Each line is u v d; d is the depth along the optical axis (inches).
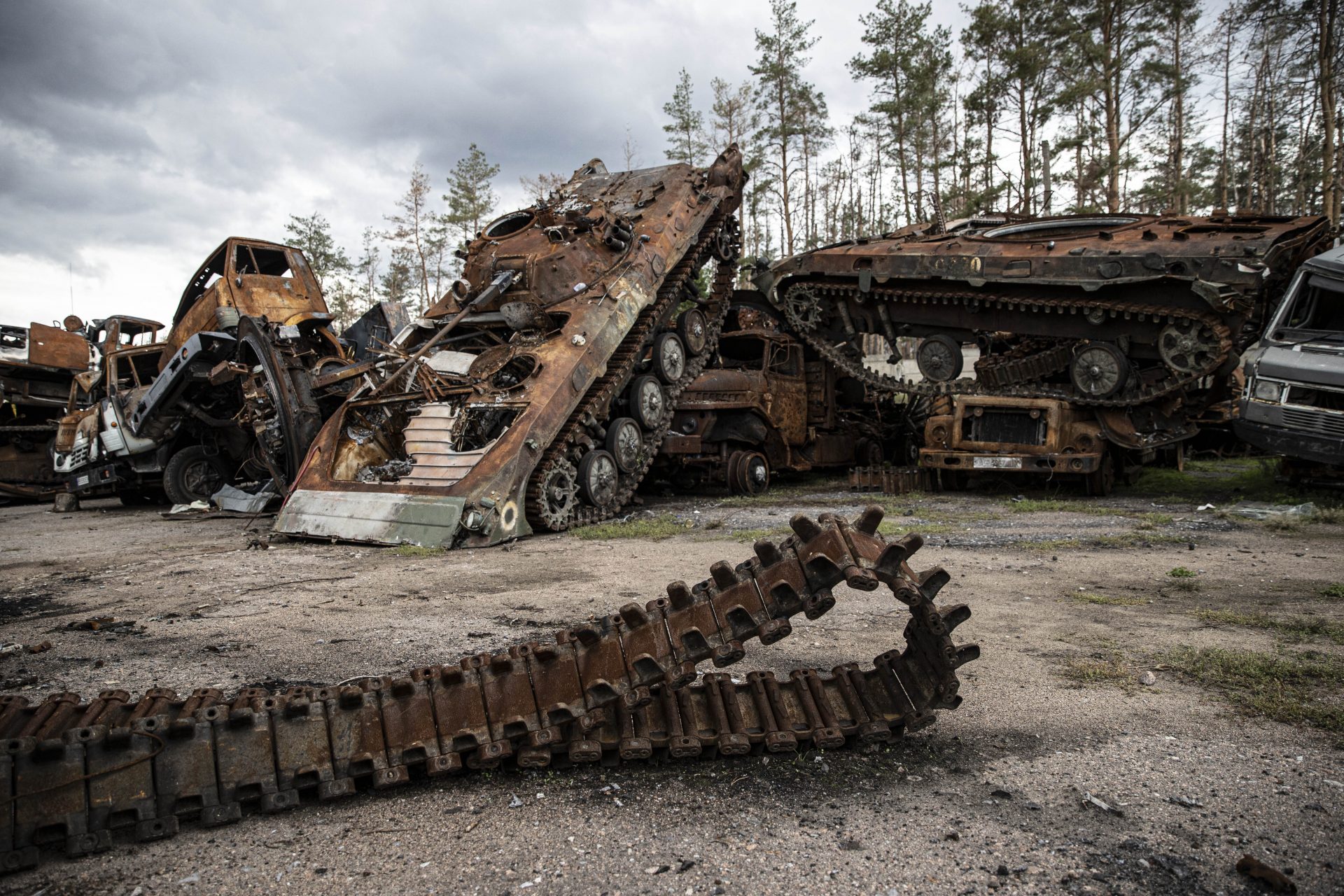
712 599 124.2
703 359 552.7
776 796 122.0
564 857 106.3
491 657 133.6
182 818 116.4
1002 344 622.5
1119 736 140.1
